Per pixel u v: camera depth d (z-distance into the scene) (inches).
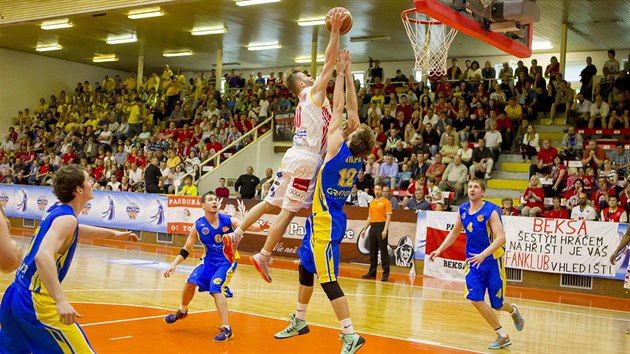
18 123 1184.2
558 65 832.9
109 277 463.2
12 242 142.3
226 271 285.9
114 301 364.5
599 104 729.6
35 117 1171.9
